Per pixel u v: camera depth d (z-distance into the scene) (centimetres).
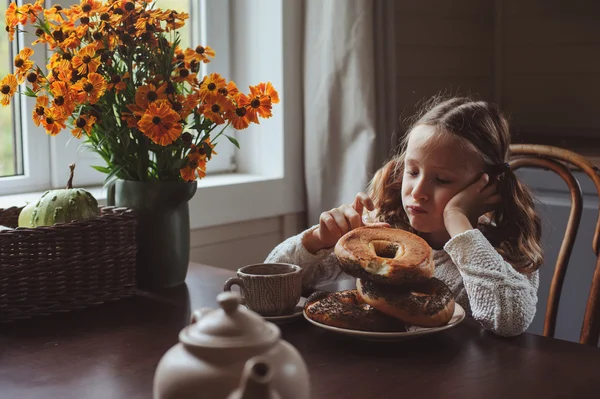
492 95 279
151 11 121
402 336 93
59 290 111
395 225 143
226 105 118
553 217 198
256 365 52
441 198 125
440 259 133
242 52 213
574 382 84
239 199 197
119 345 97
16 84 114
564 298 199
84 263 114
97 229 115
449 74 265
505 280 105
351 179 200
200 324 59
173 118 112
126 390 82
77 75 111
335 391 81
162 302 118
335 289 143
